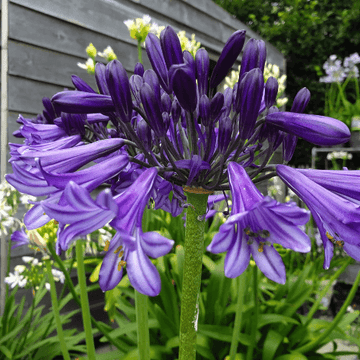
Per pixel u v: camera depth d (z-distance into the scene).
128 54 0.86
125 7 0.85
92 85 0.80
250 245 0.16
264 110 0.23
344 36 2.00
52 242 0.37
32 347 0.56
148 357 0.29
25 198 0.50
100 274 0.15
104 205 0.14
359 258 0.17
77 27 0.75
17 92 0.67
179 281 0.59
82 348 0.58
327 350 0.77
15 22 0.65
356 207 0.15
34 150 0.21
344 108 1.60
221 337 0.48
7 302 0.59
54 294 0.38
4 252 0.66
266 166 0.19
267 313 0.59
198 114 0.20
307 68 2.15
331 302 1.05
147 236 0.15
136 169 0.21
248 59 0.19
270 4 2.45
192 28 1.04
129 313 0.57
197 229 0.19
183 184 0.19
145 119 0.17
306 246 0.15
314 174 0.18
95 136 0.26
